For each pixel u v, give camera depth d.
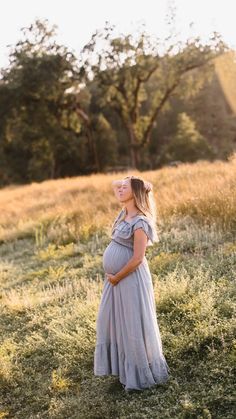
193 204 9.95
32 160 49.94
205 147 50.59
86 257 8.89
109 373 4.32
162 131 62.09
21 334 6.28
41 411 4.53
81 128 44.12
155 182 15.29
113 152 51.41
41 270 8.91
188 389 4.14
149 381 4.21
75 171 49.56
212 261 6.85
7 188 30.55
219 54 36.59
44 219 13.40
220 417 3.71
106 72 36.91
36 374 5.16
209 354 4.40
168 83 38.19
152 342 4.20
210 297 5.25
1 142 39.00
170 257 7.36
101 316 4.29
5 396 4.94
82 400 4.39
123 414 4.04
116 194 4.27
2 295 7.98
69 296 7.10
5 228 14.58
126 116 40.75
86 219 11.84
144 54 36.16
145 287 4.18
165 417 3.84
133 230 4.11
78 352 5.27
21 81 34.03
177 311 5.39
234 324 4.73
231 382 4.05
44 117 37.69
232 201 8.98
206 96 62.81
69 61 35.09
